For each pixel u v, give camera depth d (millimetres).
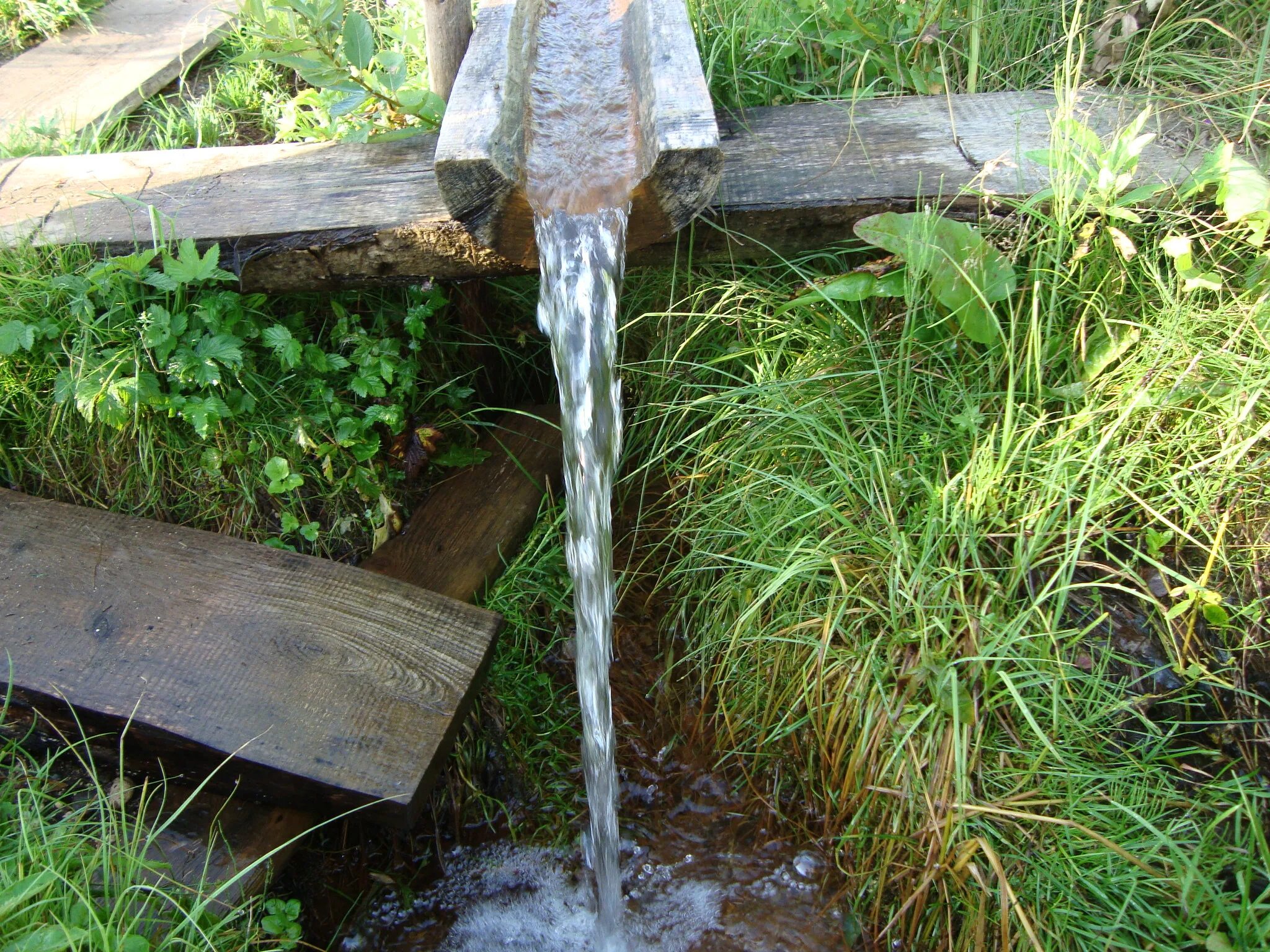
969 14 2814
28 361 2359
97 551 2207
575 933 2188
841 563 2156
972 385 2309
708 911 2197
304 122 2986
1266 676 1947
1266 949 1627
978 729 1936
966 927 1897
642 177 2006
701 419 2637
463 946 2162
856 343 2408
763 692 2281
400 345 2564
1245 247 2246
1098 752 1927
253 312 2420
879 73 2811
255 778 1938
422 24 3105
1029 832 1883
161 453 2402
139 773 2031
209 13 3693
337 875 2201
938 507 2117
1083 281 2244
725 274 2582
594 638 2434
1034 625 2023
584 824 2350
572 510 2439
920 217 2203
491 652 2164
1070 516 2068
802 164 2451
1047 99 2658
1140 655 2004
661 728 2467
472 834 2326
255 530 2420
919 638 2008
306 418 2430
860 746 2053
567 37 2789
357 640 2098
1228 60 2605
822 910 2152
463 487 2645
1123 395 2143
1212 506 2074
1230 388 2096
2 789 1868
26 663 1987
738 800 2346
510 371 2936
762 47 2811
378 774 1910
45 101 3133
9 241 2352
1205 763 1911
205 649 2049
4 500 2305
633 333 2750
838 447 2303
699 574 2510
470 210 2053
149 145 3062
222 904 1822
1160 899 1791
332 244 2254
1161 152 2424
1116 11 2625
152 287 2359
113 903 1715
